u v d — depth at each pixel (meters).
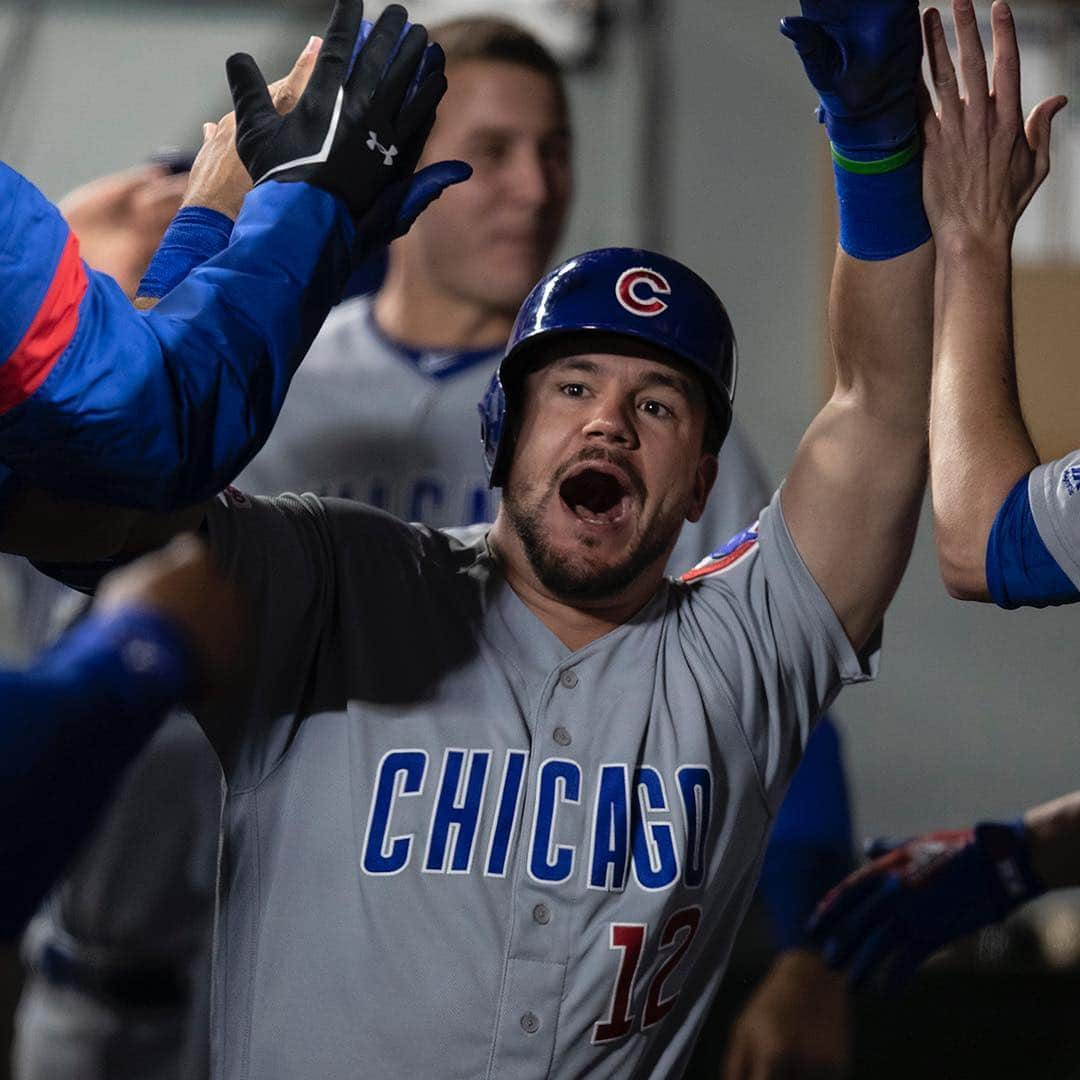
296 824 5.59
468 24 9.31
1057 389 15.69
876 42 5.70
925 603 15.65
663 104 15.95
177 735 9.79
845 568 6.12
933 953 7.54
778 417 16.05
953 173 6.05
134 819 9.86
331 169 5.09
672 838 5.66
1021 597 5.57
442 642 5.82
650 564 5.89
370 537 5.98
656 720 5.83
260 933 5.58
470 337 9.05
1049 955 12.42
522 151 9.02
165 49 16.03
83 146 15.98
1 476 5.02
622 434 5.74
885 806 15.66
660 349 5.88
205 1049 10.24
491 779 5.61
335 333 9.17
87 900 10.00
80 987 10.13
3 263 4.41
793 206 16.02
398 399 8.93
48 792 3.80
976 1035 11.99
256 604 5.57
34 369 4.47
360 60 5.23
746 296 16.08
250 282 4.88
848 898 7.60
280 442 8.92
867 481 6.11
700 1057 11.48
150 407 4.60
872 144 5.91
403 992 5.43
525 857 5.55
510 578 6.00
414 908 5.46
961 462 5.71
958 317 5.98
